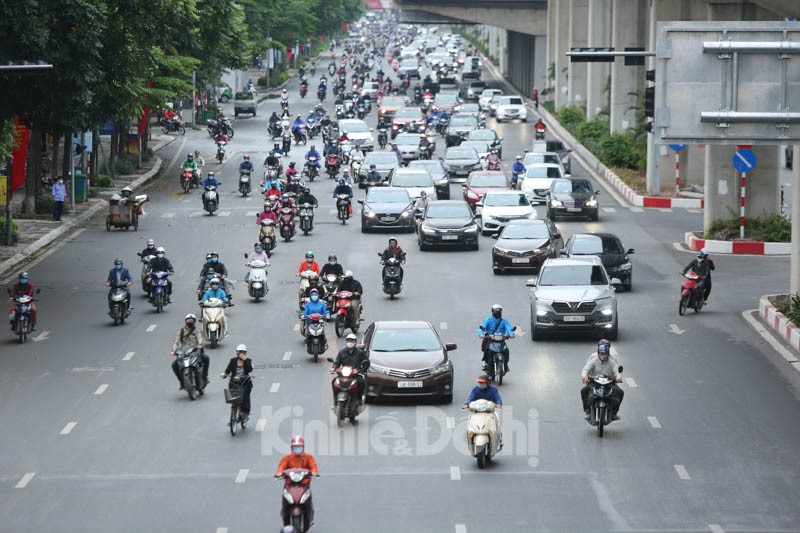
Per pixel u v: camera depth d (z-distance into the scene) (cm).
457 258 14138
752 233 14712
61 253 14350
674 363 9362
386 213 15888
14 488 6594
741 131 8169
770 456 7081
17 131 17338
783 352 9731
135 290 12375
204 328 9962
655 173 18950
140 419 7906
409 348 8494
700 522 6006
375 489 6525
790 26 8081
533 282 10425
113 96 14975
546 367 9244
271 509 6222
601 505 6256
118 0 13575
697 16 19175
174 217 17262
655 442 7369
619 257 12169
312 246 14888
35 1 11481
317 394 8506
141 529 5950
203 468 6900
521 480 6669
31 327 10144
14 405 8250
